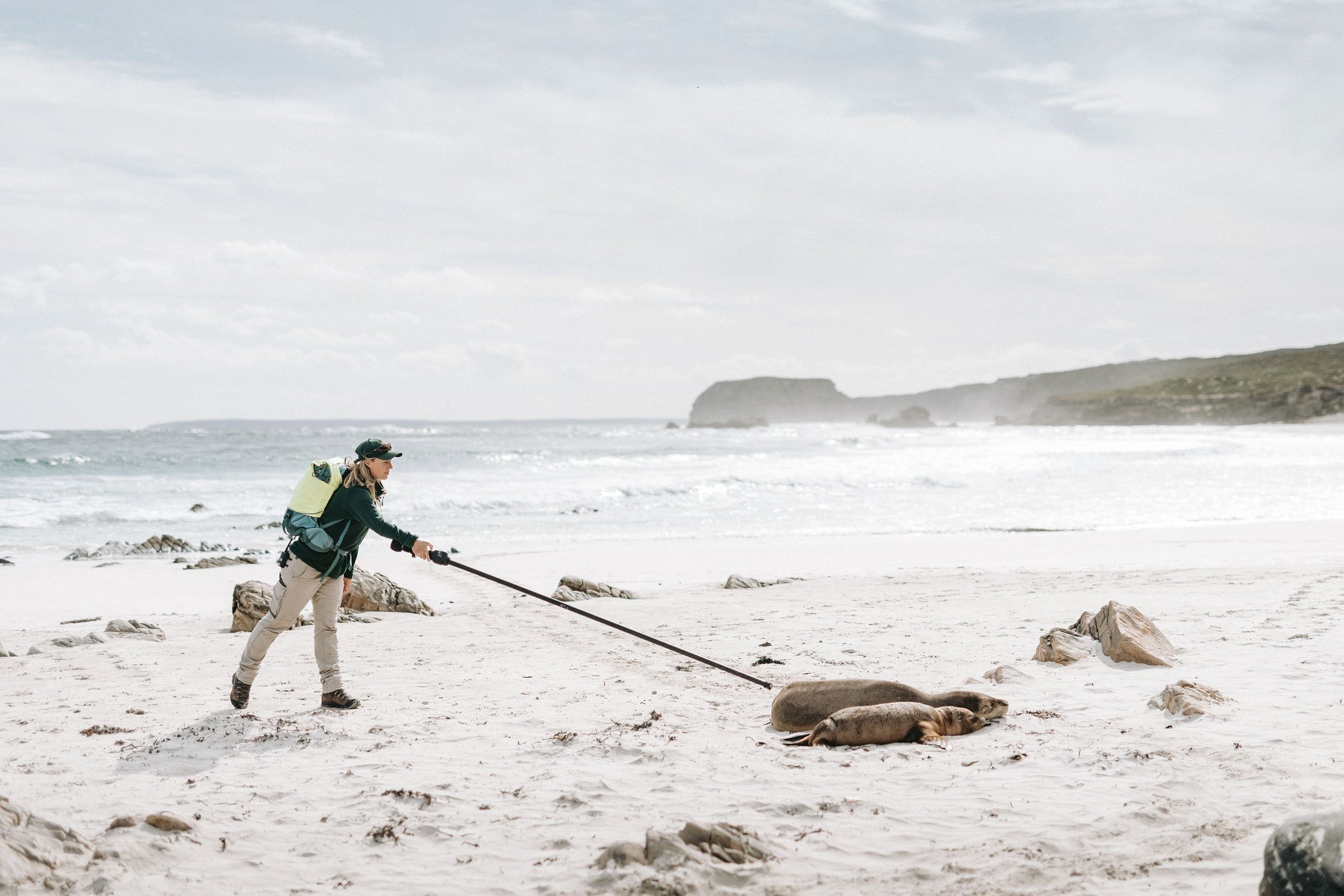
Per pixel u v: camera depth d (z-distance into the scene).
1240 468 38.44
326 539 5.97
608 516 24.91
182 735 5.50
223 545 19.47
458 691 6.66
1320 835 2.89
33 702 6.43
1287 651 7.40
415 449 61.00
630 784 4.57
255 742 5.39
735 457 51.97
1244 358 188.38
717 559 16.27
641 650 8.30
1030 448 58.53
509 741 5.38
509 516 25.19
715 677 7.18
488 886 3.42
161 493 29.00
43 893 3.33
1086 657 7.41
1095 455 48.31
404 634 9.31
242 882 3.47
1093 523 21.86
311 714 6.02
